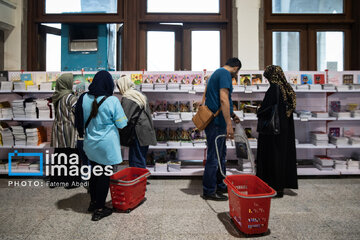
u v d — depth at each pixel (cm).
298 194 294
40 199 278
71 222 223
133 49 416
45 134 380
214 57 432
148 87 345
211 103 269
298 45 432
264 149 287
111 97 225
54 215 237
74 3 419
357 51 421
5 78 370
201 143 352
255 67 416
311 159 395
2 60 412
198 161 394
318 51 432
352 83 372
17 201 272
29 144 351
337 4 428
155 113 349
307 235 201
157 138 371
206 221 225
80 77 368
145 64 430
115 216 235
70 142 301
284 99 276
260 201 197
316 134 360
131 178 280
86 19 414
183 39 428
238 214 205
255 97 385
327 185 326
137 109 275
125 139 270
